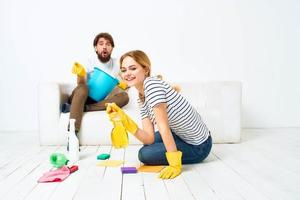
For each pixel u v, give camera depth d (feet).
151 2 10.24
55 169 5.46
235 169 5.33
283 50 10.48
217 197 4.01
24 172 5.32
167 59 10.35
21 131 10.28
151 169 5.34
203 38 10.35
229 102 7.76
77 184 4.61
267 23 10.41
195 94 8.71
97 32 10.20
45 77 10.23
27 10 10.11
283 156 6.28
